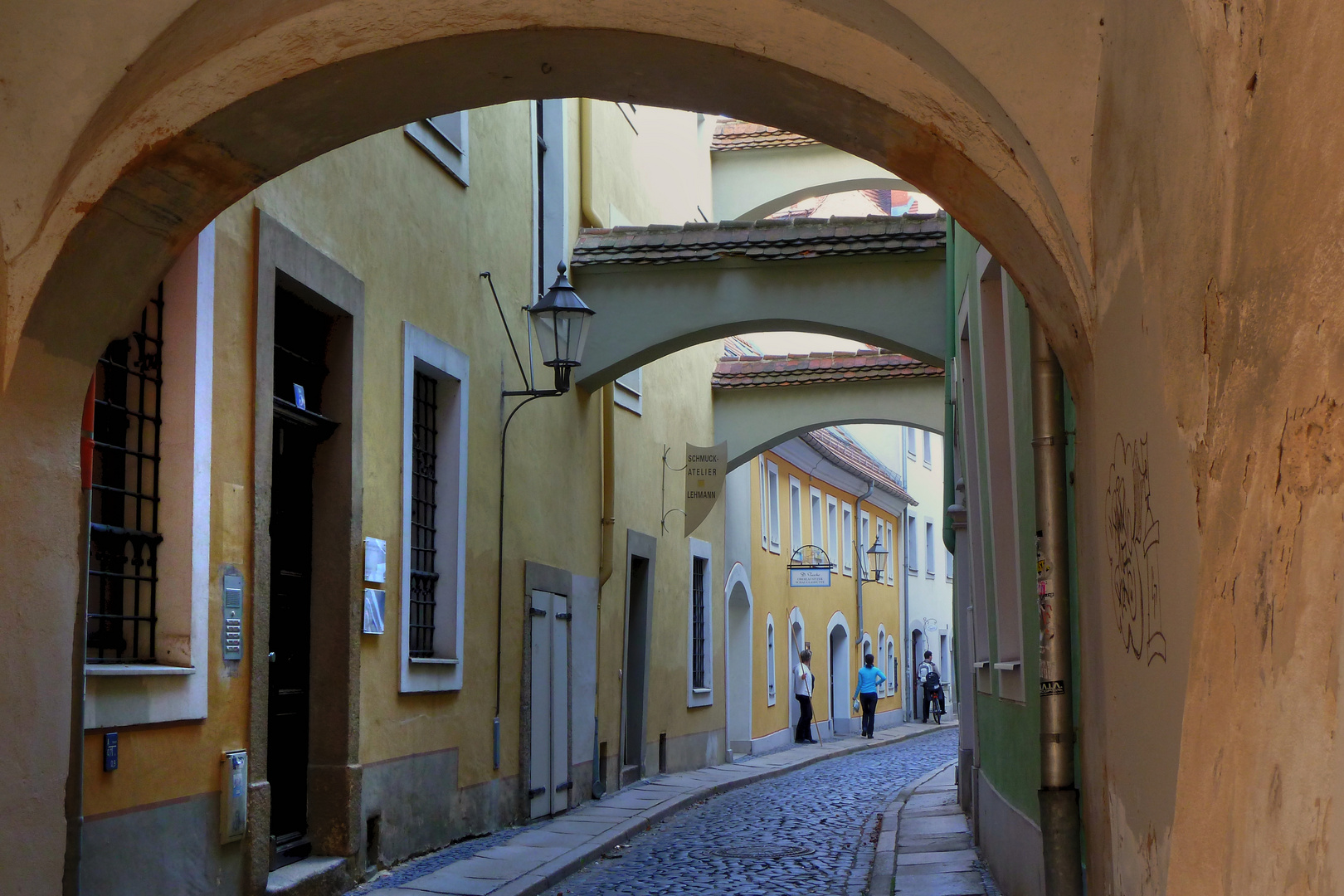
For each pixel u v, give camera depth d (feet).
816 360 69.46
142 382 23.08
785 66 15.26
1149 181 10.92
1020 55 13.92
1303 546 7.16
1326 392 6.87
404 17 15.78
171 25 16.01
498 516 41.70
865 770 74.95
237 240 25.30
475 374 39.93
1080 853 18.29
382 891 29.66
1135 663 12.14
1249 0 7.95
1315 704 6.89
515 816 42.75
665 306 49.47
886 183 82.43
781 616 92.63
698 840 42.09
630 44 16.01
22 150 16.05
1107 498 13.29
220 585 24.29
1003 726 29.86
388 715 32.81
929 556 145.28
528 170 46.01
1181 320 9.89
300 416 29.25
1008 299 26.99
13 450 16.08
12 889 15.75
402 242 34.53
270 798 26.30
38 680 16.39
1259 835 7.68
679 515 67.36
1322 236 6.86
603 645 54.49
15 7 16.07
